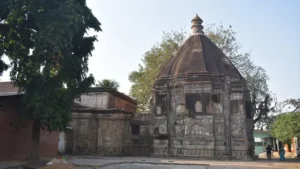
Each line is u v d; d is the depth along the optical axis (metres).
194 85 27.83
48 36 15.62
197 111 27.36
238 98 28.17
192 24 33.06
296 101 29.81
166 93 29.53
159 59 40.81
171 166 19.69
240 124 27.50
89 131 30.97
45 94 16.78
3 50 17.80
